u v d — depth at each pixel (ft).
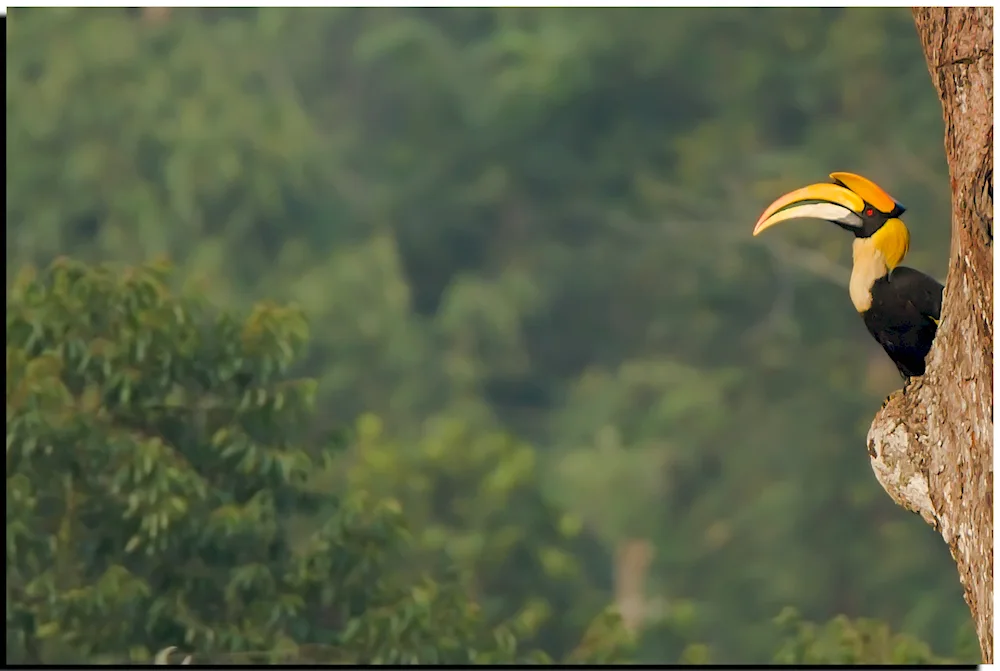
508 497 102.01
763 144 190.80
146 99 186.09
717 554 160.86
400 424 169.89
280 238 186.91
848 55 183.01
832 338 174.91
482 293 183.01
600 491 162.71
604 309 189.06
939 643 149.28
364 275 174.19
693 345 180.24
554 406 186.80
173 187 180.34
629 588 161.07
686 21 191.62
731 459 164.35
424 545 94.84
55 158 185.98
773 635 154.92
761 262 180.24
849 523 159.22
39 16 190.90
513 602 98.68
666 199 188.75
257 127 185.88
